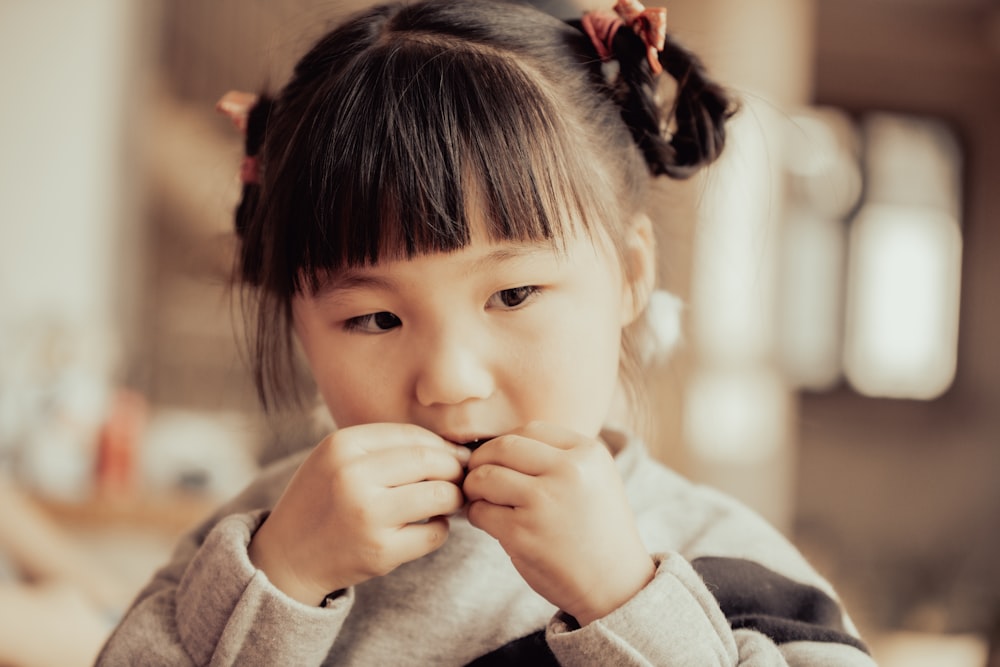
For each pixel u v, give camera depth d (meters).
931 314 5.04
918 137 5.08
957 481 4.93
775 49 2.96
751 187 2.15
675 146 0.94
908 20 5.02
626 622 0.79
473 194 0.80
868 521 4.84
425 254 0.80
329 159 0.82
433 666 0.86
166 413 2.90
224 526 0.84
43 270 3.05
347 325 0.83
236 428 2.21
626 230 0.88
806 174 4.68
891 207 5.02
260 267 0.89
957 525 4.86
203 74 3.16
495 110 0.82
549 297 0.81
